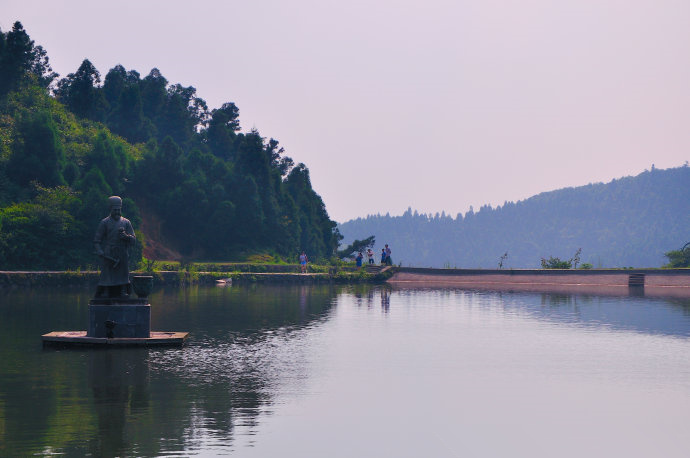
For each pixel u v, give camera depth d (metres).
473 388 12.32
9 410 10.12
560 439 9.22
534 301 33.22
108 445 8.45
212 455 8.19
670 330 21.05
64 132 77.06
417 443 8.95
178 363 14.44
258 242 77.38
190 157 79.50
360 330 20.75
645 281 50.56
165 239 72.38
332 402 11.10
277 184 88.12
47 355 15.27
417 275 57.69
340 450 8.56
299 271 60.78
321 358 15.38
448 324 22.64
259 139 81.06
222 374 13.28
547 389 12.25
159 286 44.94
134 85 103.56
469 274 57.41
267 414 10.23
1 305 27.25
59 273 41.47
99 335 17.09
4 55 79.81
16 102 79.56
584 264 59.62
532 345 17.70
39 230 46.88
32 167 58.12
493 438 9.22
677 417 10.34
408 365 14.59
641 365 14.72
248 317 24.36
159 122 115.56
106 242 17.36
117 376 12.88
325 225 104.69
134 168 75.12
